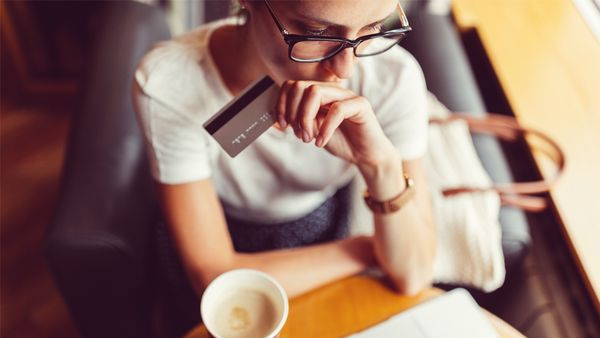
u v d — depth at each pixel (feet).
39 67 7.07
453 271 3.86
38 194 6.27
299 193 3.49
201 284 2.95
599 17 5.00
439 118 4.42
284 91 2.24
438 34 5.12
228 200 3.52
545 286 4.21
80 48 6.93
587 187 3.88
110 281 3.50
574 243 3.55
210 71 2.81
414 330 2.64
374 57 3.02
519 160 4.77
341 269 2.99
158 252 3.85
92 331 3.94
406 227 2.91
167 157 2.87
